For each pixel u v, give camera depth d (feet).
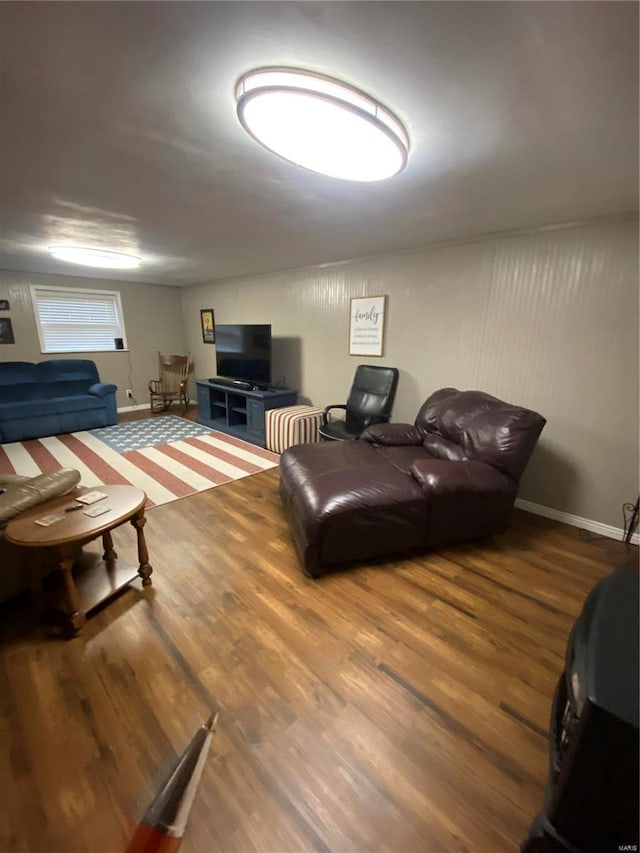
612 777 2.12
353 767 3.68
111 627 5.41
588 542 7.89
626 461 7.79
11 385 14.82
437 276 10.19
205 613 5.70
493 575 6.72
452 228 8.54
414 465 7.38
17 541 4.82
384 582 6.49
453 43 3.01
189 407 20.68
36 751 3.78
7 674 4.64
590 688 2.17
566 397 8.35
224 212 7.63
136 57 3.26
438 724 4.11
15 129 4.49
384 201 6.82
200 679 4.59
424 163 5.19
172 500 9.55
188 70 3.42
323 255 11.85
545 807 2.60
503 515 7.41
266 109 3.66
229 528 8.25
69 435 14.94
